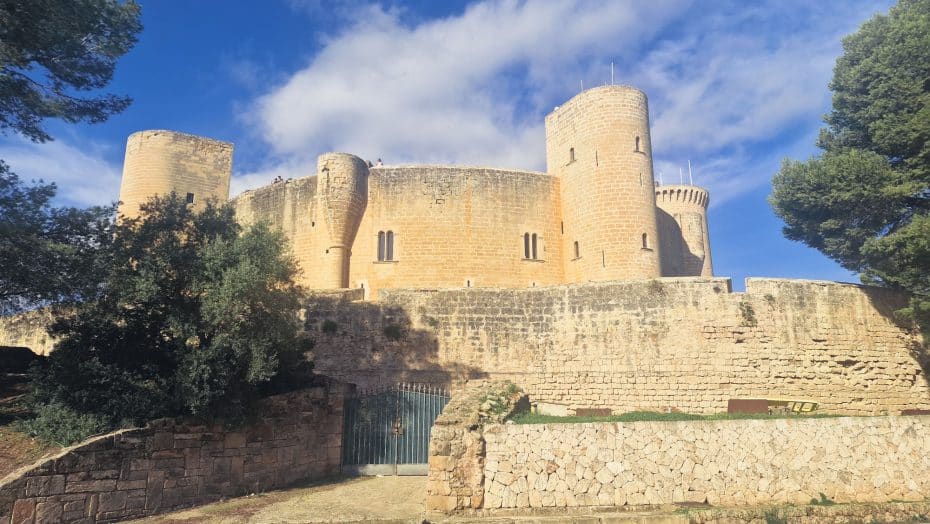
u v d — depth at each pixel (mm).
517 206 43969
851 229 27797
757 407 22891
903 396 24000
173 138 49688
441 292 25953
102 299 16641
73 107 19078
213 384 15352
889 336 24625
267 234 19500
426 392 20391
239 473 15914
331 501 15211
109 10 18656
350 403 19625
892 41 28594
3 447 13391
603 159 41656
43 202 17703
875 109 27938
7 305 17844
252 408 16531
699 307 24609
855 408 23703
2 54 16438
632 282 25250
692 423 15047
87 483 12773
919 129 25234
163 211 18781
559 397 24875
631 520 13102
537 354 25406
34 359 19078
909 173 25906
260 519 13383
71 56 18391
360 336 25422
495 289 26125
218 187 50812
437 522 13148
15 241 16422
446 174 43594
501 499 14227
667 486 14477
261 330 17688
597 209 41281
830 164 27516
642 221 40656
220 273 17266
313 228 42875
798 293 24719
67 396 14727
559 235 44594
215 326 16516
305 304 25609
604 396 24516
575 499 14297
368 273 42000
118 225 18219
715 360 24094
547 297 26000
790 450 14867
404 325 25562
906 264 24406
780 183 30000
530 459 14570
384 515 13688
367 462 19094
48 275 16734
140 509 13609
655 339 24562
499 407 17047
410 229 42594
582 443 14750
